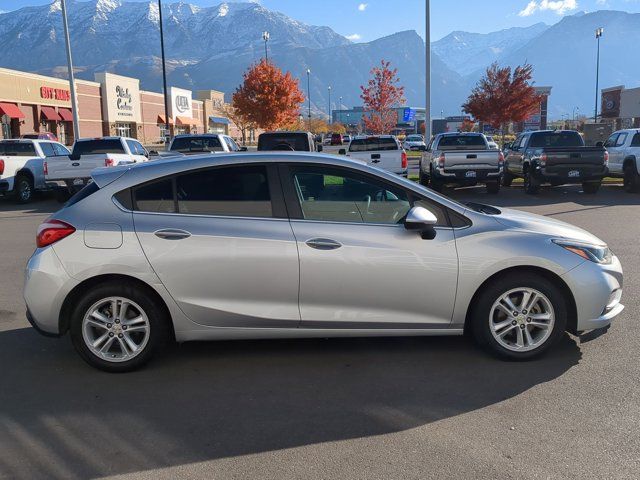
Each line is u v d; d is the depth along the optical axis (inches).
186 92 3137.3
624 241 378.0
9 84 1701.5
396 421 150.2
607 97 2667.3
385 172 187.2
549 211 523.2
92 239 177.3
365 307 181.5
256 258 177.6
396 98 1817.2
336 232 179.6
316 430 146.2
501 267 181.2
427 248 179.9
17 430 147.7
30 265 179.9
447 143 698.8
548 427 145.3
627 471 125.9
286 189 183.6
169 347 205.0
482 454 133.5
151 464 131.4
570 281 182.5
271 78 1588.3
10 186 645.9
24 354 200.5
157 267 176.4
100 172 189.5
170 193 183.3
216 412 156.8
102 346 182.2
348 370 183.6
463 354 194.9
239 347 204.4
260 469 128.9
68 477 126.6
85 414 156.3
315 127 3644.2
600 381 171.6
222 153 192.7
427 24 909.2
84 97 2186.3
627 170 663.1
